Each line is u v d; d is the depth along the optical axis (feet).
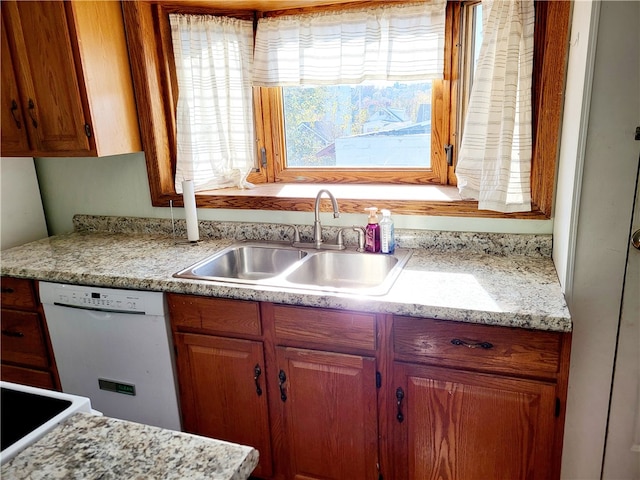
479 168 6.13
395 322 4.98
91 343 6.44
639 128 4.32
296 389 5.62
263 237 7.40
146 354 6.17
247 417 5.98
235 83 7.63
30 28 6.54
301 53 7.18
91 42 6.60
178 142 7.64
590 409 5.16
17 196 8.09
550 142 5.63
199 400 6.17
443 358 4.91
